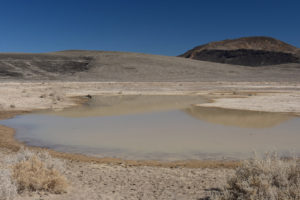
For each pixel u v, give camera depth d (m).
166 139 11.89
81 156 9.58
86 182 6.77
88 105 25.83
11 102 25.12
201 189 6.16
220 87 54.47
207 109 21.91
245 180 4.90
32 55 116.12
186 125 15.01
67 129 14.19
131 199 5.58
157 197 5.71
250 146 10.52
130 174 7.54
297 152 9.51
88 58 117.31
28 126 15.04
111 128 14.36
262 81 74.94
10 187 4.93
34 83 63.47
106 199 5.50
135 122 16.09
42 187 5.75
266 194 4.38
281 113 19.14
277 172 4.87
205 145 10.80
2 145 10.98
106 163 8.73
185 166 8.34
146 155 9.62
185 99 31.86
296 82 69.88
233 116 18.05
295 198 4.27
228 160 8.88
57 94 33.38
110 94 40.53
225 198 4.73
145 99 32.50
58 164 6.58
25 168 5.94
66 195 5.64
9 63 100.19
